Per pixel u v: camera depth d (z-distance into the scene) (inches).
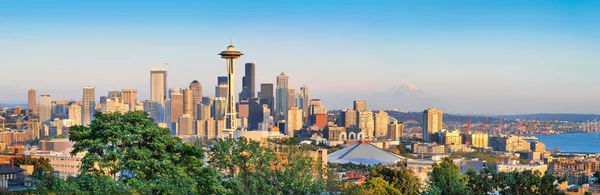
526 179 6653.5
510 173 6884.8
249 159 6318.9
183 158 5472.4
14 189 7121.1
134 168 4987.7
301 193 6397.6
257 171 6314.0
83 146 5039.4
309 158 7037.4
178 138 5551.2
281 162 6614.2
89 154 5007.4
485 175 7190.0
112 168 5059.1
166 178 4968.0
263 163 6353.3
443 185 7593.5
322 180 6692.9
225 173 6865.2
